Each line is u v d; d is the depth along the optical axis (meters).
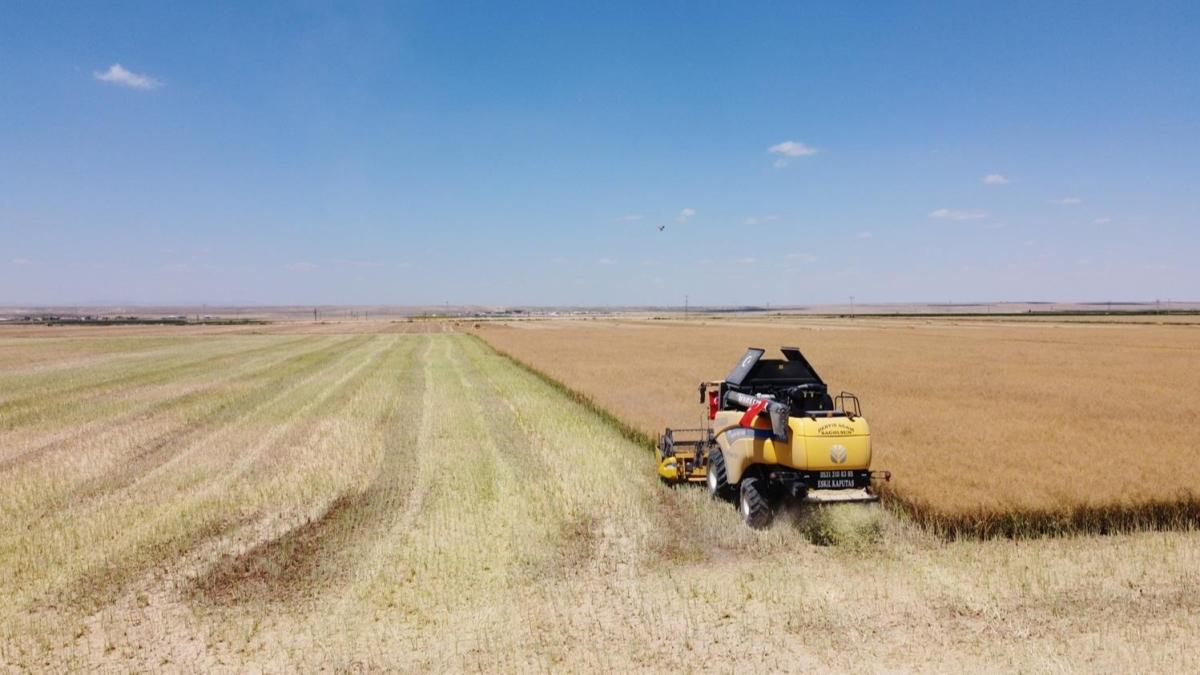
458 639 7.19
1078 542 9.87
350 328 120.12
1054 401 23.56
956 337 72.06
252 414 22.34
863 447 10.06
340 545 9.96
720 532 10.24
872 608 7.78
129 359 47.50
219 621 7.68
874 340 67.00
